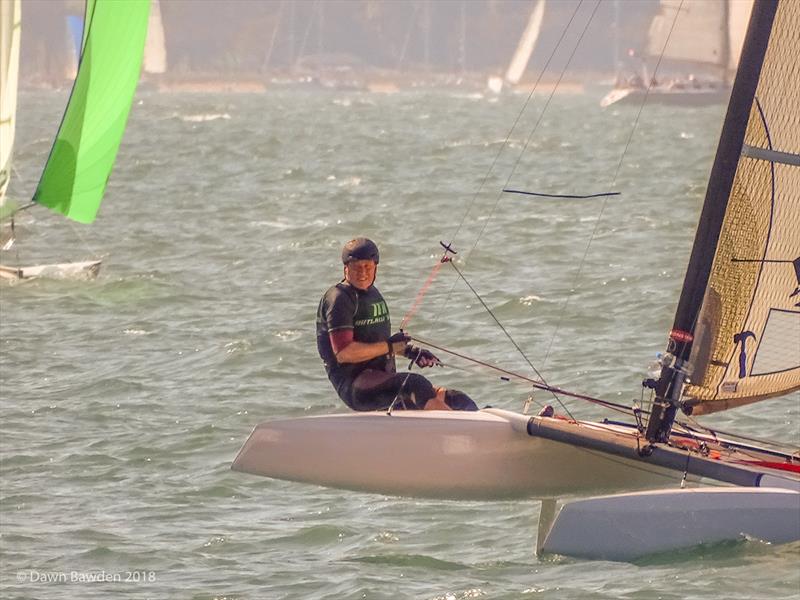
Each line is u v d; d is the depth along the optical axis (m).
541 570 30.91
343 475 33.41
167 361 55.16
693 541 30.89
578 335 59.16
